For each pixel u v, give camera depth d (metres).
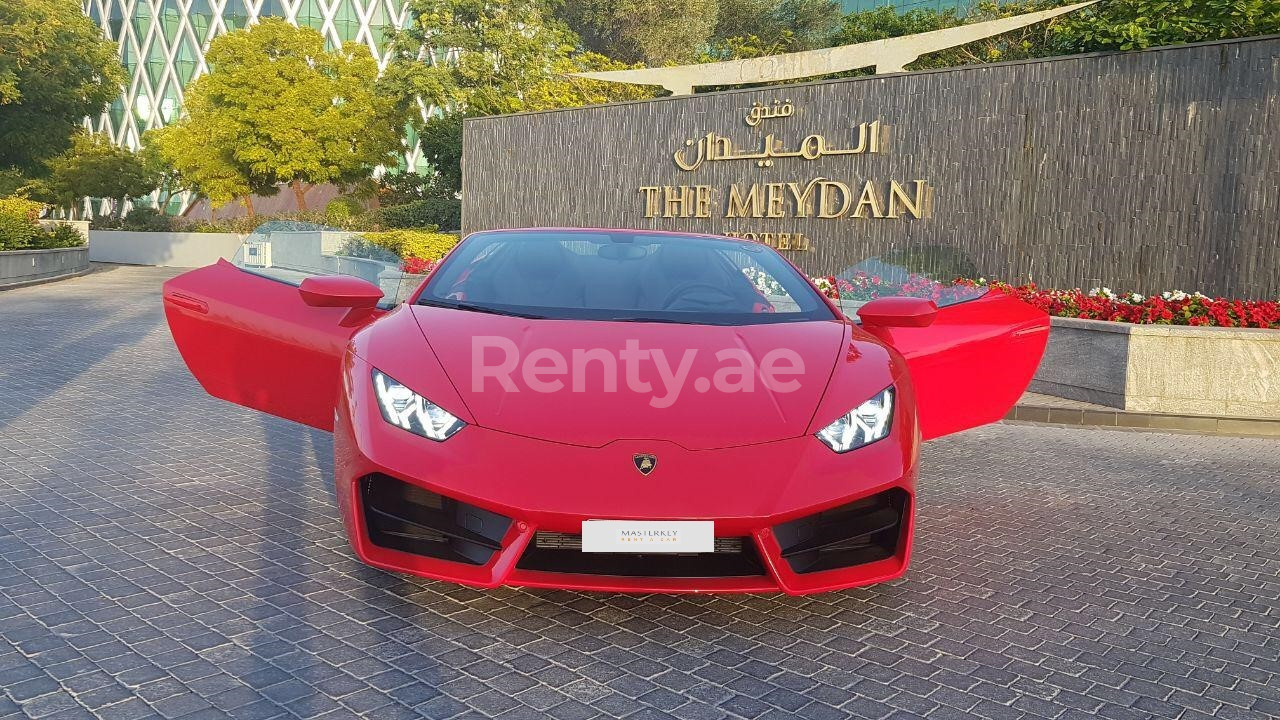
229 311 3.96
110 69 37.66
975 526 4.31
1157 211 10.07
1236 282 9.53
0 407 6.36
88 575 3.27
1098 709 2.53
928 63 17.62
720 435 2.82
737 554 2.81
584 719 2.37
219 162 33.25
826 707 2.48
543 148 16.56
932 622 3.10
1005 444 6.27
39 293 17.19
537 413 2.85
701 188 14.38
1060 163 10.78
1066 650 2.92
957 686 2.63
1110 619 3.20
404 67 34.34
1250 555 3.98
